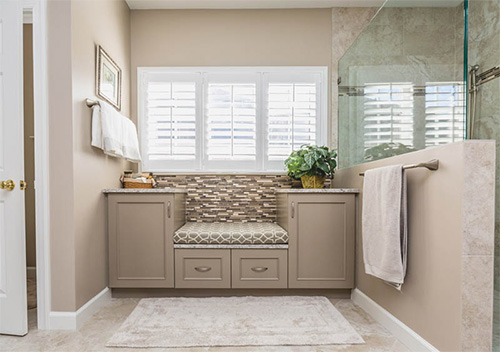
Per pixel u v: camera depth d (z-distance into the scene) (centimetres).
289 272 235
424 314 157
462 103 166
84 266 202
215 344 168
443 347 143
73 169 190
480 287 132
